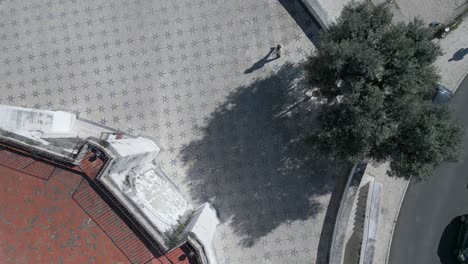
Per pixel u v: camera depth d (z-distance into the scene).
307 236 25.41
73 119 25.33
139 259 19.27
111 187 18.73
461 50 27.64
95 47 26.69
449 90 27.00
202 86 26.30
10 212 19.53
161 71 26.42
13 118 21.30
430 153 19.81
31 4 27.17
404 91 19.92
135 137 25.69
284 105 26.12
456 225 26.88
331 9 27.83
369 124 19.19
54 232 19.39
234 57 26.42
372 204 25.50
